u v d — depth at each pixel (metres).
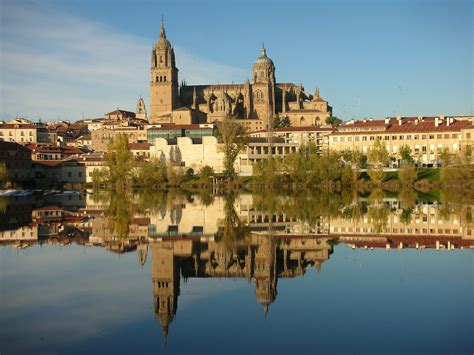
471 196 153.00
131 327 37.47
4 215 110.25
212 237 76.88
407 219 94.88
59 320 38.84
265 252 64.56
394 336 35.03
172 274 53.22
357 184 198.12
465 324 37.00
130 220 98.88
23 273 53.72
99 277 51.91
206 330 36.69
